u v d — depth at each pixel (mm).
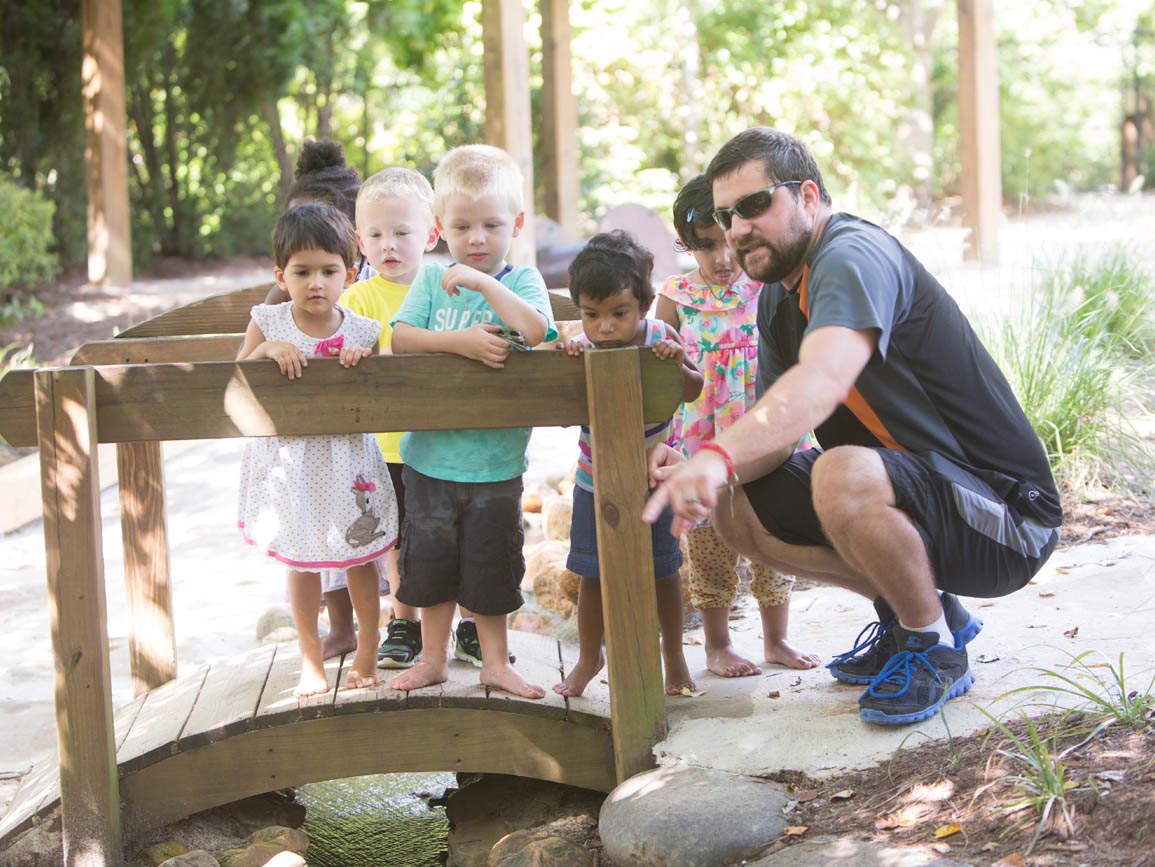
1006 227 14703
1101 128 22344
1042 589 4180
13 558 6020
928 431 3203
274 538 3334
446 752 3373
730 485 3258
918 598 3125
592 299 3281
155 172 15859
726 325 3717
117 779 3223
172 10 14578
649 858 2775
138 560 3910
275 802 3762
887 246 3098
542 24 12445
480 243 3408
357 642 3801
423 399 3168
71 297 11977
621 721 3203
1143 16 22062
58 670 3107
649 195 16969
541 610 4789
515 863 3131
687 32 17328
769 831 2775
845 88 17547
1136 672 3271
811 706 3346
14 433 3098
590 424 3148
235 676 3744
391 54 16594
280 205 16750
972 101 11852
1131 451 5531
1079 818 2523
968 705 3148
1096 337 5840
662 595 3520
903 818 2705
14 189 11148
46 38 13531
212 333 3986
